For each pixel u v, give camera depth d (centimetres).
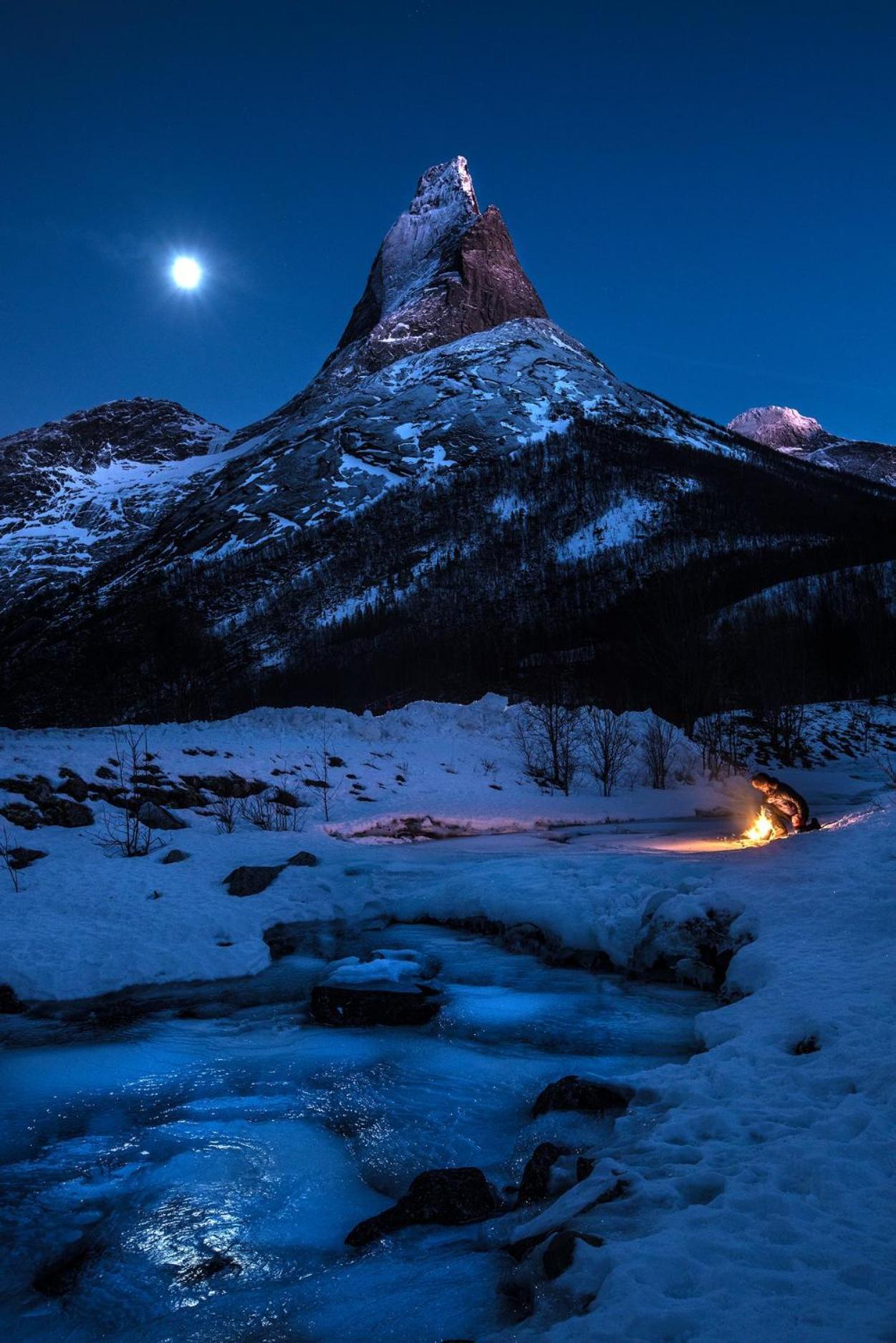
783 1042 499
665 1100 455
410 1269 350
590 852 1148
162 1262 368
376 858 1162
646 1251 296
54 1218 404
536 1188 394
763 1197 325
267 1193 423
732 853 959
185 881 1019
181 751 1556
